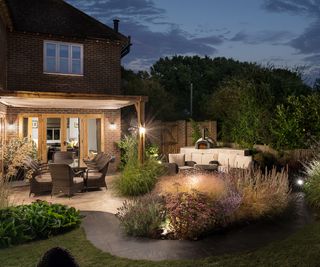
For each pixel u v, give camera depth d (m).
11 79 14.97
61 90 16.03
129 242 6.58
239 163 14.71
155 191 9.47
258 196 8.02
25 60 15.27
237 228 7.42
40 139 15.73
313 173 9.98
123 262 5.55
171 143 20.22
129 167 11.88
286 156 14.52
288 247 6.09
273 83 17.98
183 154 16.59
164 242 6.56
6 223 6.86
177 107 33.78
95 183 12.12
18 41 15.14
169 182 9.09
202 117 26.06
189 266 5.36
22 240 6.64
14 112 15.14
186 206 7.02
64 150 16.34
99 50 16.92
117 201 10.52
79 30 16.50
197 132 18.98
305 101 15.12
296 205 8.70
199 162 16.56
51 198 11.05
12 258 5.80
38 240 6.80
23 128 15.55
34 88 15.42
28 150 12.22
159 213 7.36
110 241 6.64
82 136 16.66
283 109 15.40
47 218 7.22
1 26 13.19
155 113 25.84
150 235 6.94
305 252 5.82
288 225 7.55
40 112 15.73
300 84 18.36
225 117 18.70
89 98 12.16
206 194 7.51
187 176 9.11
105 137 17.00
